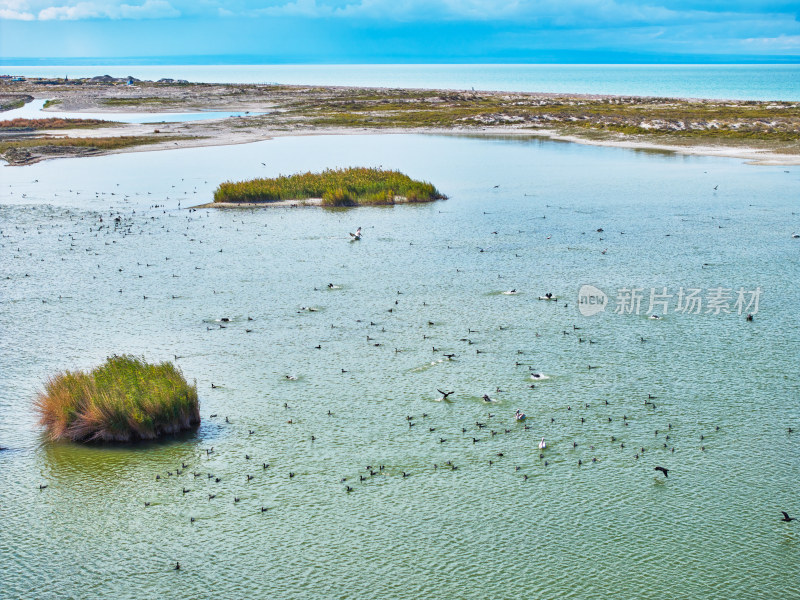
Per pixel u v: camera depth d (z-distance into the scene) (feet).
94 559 78.48
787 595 72.13
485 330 137.69
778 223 216.54
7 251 190.80
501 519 83.71
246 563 77.56
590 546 79.20
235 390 114.93
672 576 74.74
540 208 242.58
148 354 127.44
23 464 95.76
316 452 97.40
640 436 100.01
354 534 81.71
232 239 205.67
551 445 97.91
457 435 100.83
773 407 107.65
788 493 87.45
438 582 74.49
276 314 147.13
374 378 118.32
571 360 124.06
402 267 178.60
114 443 100.78
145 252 191.62
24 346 131.03
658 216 228.02
